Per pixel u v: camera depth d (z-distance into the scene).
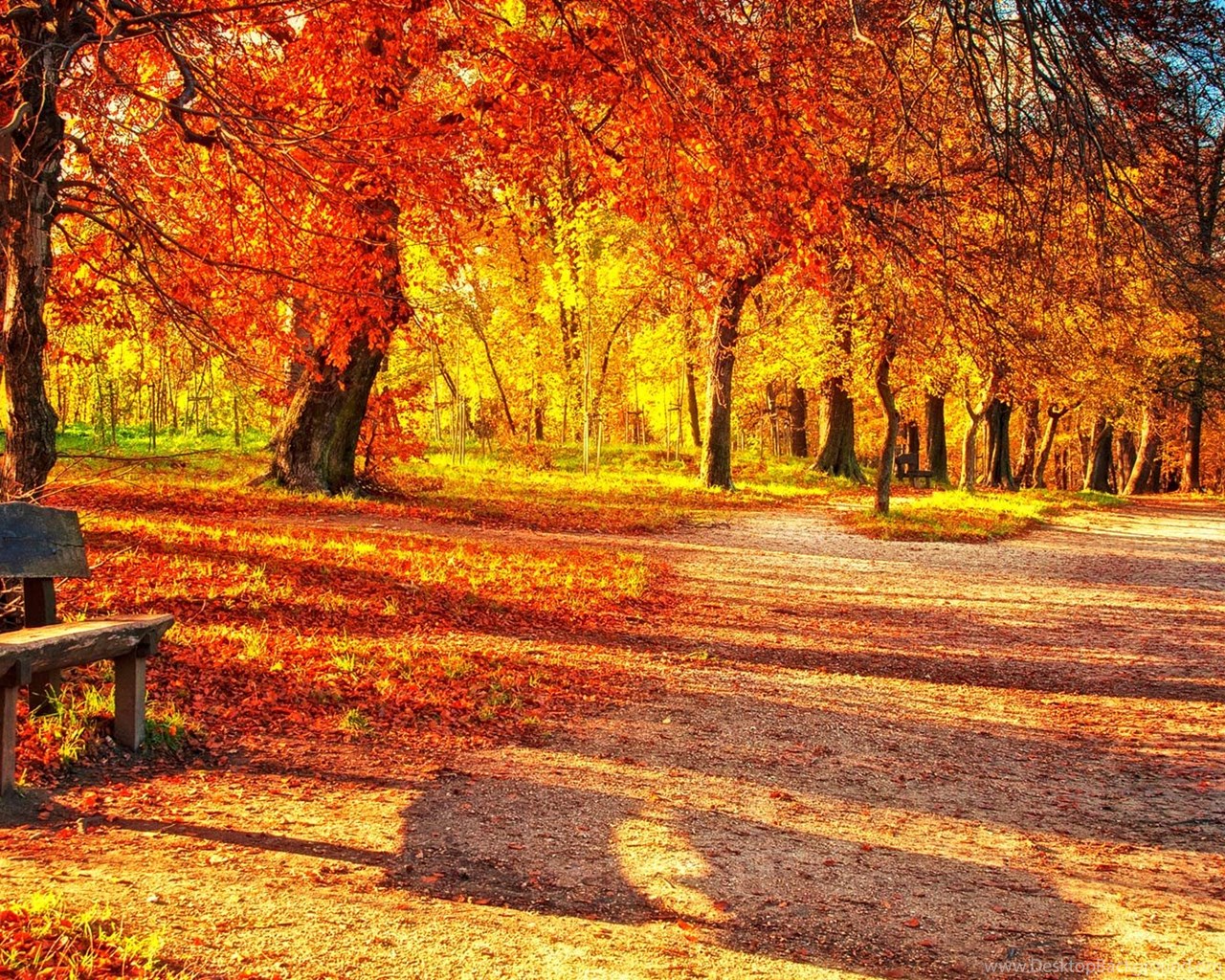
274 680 7.41
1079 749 8.01
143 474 19.92
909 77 8.10
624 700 8.34
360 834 4.90
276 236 9.40
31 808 4.73
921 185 8.76
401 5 8.98
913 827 5.91
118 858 4.22
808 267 8.22
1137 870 5.44
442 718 7.19
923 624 13.16
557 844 5.04
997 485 44.66
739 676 9.60
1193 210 7.63
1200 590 17.33
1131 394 39.91
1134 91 7.21
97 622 5.66
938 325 11.19
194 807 5.03
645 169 8.17
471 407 43.06
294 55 9.55
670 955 3.86
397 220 9.98
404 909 4.02
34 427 7.40
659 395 48.41
